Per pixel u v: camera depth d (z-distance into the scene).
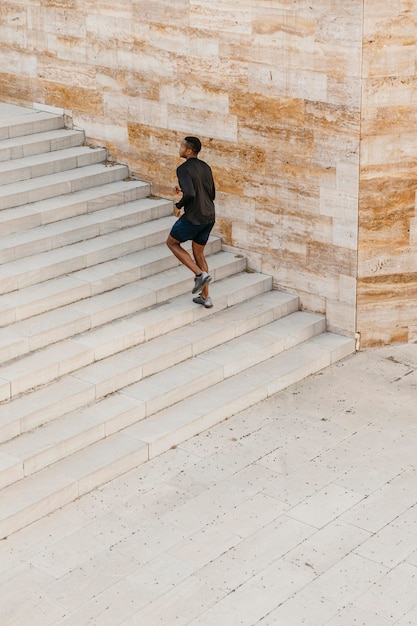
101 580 8.09
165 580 8.10
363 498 9.16
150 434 9.82
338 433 10.19
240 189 12.31
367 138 11.04
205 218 11.12
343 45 10.85
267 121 11.76
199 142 11.13
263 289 12.30
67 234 11.83
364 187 11.20
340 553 8.43
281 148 11.73
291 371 11.09
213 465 9.64
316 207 11.65
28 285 11.10
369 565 8.28
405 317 11.90
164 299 11.61
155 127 12.86
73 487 9.05
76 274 11.47
